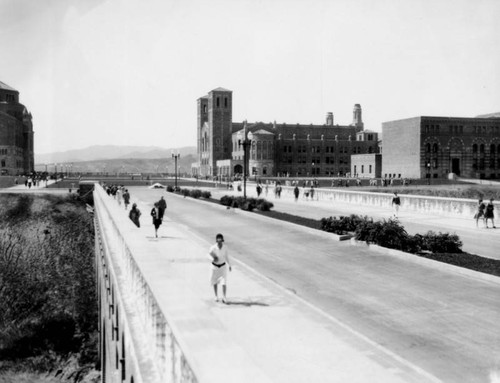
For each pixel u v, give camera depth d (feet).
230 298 48.62
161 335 25.63
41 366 92.89
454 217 126.11
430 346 37.35
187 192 223.30
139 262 38.47
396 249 77.36
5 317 117.50
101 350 80.07
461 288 54.80
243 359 18.12
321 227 100.07
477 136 368.27
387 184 322.75
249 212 138.10
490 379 31.30
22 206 223.51
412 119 362.33
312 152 513.04
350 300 50.16
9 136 436.76
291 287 55.62
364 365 31.48
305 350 34.14
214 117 532.32
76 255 177.27
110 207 109.60
